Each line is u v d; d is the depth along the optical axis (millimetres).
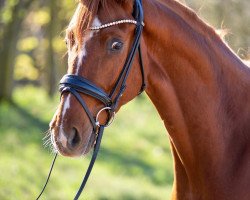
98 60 4496
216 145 4832
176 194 5070
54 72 24766
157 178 15352
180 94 4855
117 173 14961
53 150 4762
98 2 4543
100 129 4602
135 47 4625
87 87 4465
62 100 4480
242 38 13094
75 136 4445
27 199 11320
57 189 12281
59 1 22453
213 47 4945
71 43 4590
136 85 4727
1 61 19969
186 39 4824
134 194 13117
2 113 17703
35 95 24312
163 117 4918
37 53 29047
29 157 13750
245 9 14391
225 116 4906
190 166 4906
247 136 4852
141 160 17141
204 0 7477
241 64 5098
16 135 15469
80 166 14125
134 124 21797
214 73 4883
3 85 19828
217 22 13672
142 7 4727
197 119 4840
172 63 4824
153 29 4750
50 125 4523
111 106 4586
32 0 19484
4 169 12391
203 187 4863
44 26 25969
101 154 16469
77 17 4555
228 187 4766
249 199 4688
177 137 4906
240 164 4785
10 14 19312
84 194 12242
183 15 4922
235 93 4945
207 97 4848
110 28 4520
